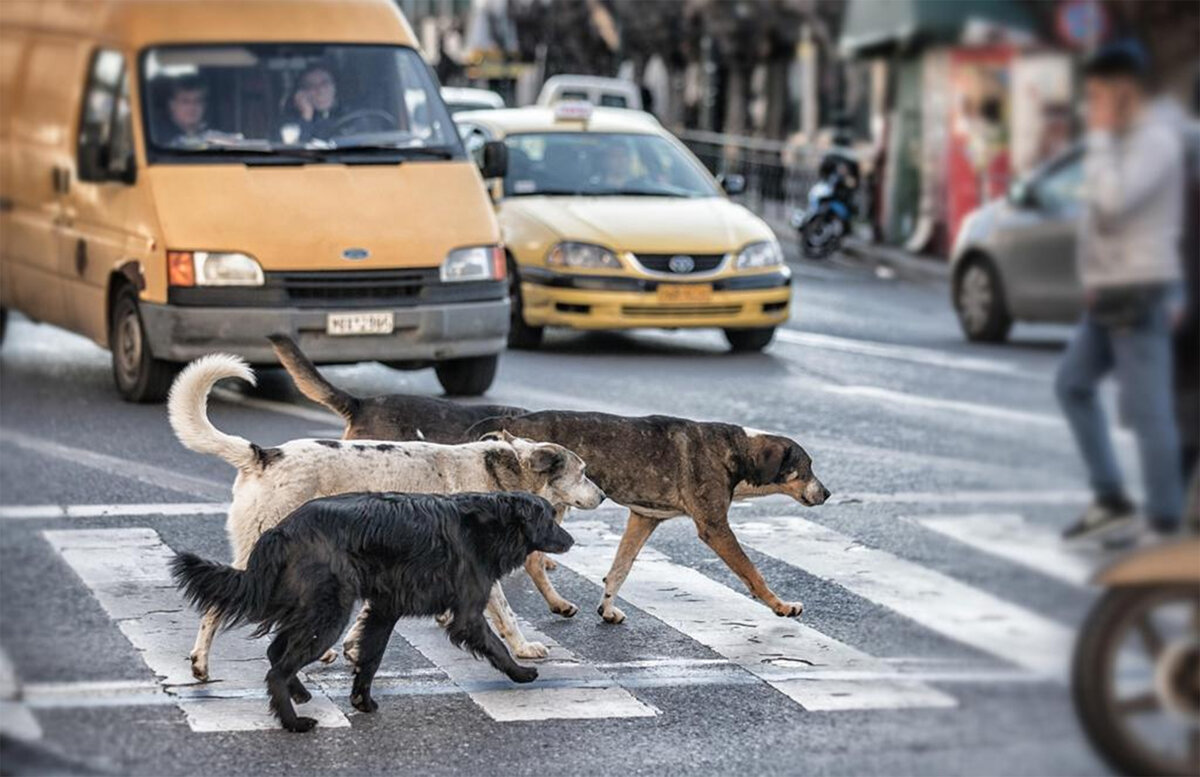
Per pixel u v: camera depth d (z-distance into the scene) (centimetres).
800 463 1297
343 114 2164
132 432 1931
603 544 1533
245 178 2088
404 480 1176
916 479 1739
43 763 981
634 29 5266
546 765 995
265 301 2030
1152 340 805
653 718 1077
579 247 2538
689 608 1332
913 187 1376
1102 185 812
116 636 1211
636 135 2791
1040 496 858
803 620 1289
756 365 2494
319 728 1055
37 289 2339
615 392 2241
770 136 3978
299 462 1162
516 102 6781
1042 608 860
